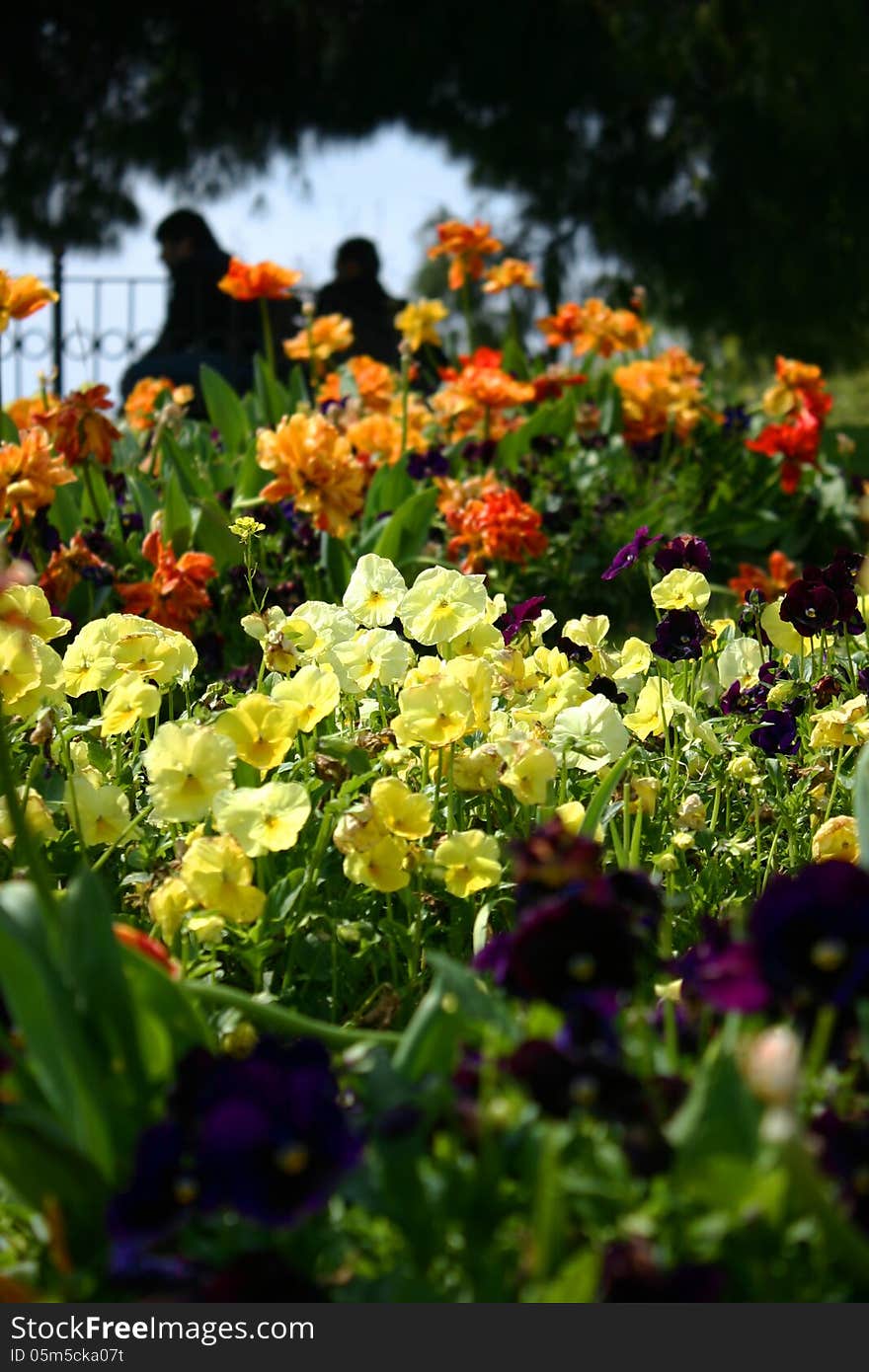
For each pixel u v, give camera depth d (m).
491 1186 1.23
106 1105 1.28
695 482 6.56
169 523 4.58
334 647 2.45
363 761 2.12
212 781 1.92
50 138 14.80
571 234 15.72
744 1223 1.18
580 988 1.28
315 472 4.30
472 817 2.41
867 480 6.50
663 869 2.15
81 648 2.48
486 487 5.13
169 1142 1.23
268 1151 1.19
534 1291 1.13
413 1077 1.36
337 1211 1.33
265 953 1.97
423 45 14.81
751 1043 1.21
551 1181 1.12
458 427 6.30
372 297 9.69
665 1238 1.21
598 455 6.67
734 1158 1.15
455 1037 1.37
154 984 1.41
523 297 15.91
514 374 7.59
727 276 15.09
